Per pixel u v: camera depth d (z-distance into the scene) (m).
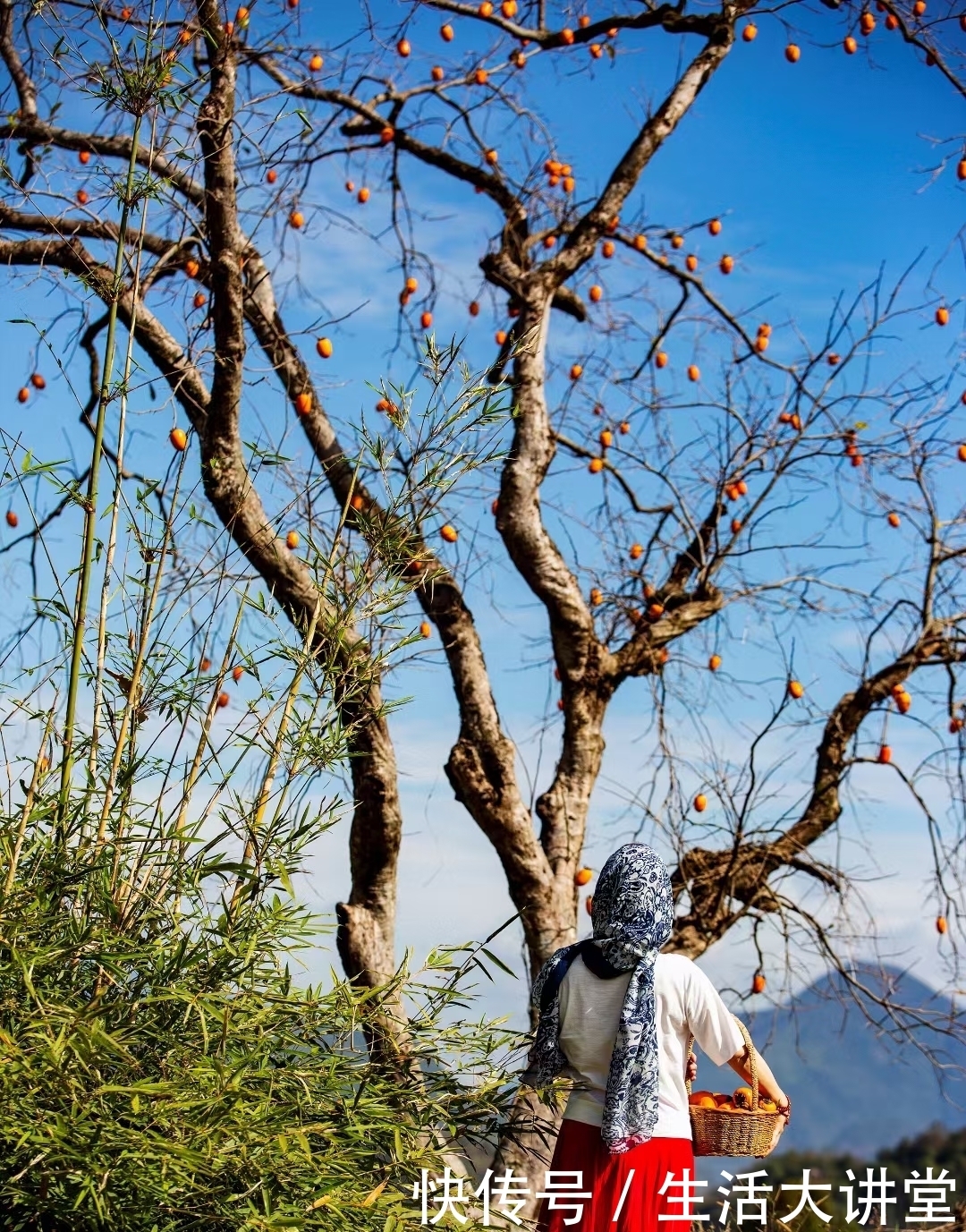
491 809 5.75
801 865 6.16
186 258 5.81
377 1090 2.73
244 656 3.07
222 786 2.94
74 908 2.72
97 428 3.14
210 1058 2.47
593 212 6.44
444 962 2.93
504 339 6.39
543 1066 2.90
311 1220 2.41
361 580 3.30
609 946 2.85
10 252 5.49
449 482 3.39
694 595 6.43
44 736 2.89
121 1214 2.30
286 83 6.14
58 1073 2.23
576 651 6.16
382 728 5.52
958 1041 5.46
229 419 5.01
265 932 2.65
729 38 6.55
